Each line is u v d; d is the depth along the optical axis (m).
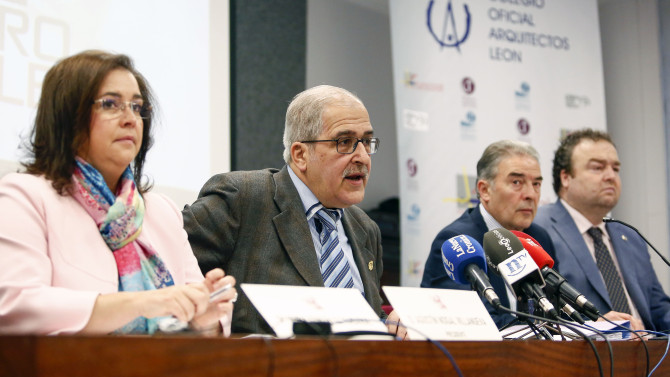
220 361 1.11
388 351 1.32
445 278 3.03
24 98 2.92
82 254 1.65
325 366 1.23
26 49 2.95
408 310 1.55
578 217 3.72
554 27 5.33
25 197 1.62
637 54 6.00
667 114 5.82
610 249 3.73
